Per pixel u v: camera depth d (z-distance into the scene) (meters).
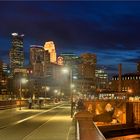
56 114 59.72
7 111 71.00
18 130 31.75
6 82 182.25
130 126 127.56
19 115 56.94
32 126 36.22
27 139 24.64
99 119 127.31
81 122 25.72
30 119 47.41
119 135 118.12
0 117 51.75
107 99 138.88
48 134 28.08
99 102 137.50
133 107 133.50
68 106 104.88
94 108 136.25
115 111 134.00
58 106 104.69
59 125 37.38
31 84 173.75
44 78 195.88
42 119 47.31
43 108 87.81
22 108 86.38
